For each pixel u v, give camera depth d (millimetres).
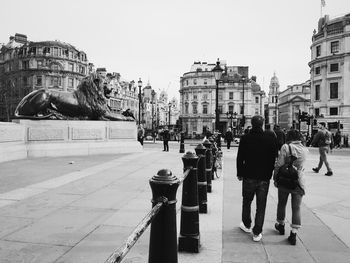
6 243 4129
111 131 17781
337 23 51125
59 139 15758
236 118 85250
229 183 9336
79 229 4711
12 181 8586
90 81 17203
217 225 5238
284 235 4832
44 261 3607
